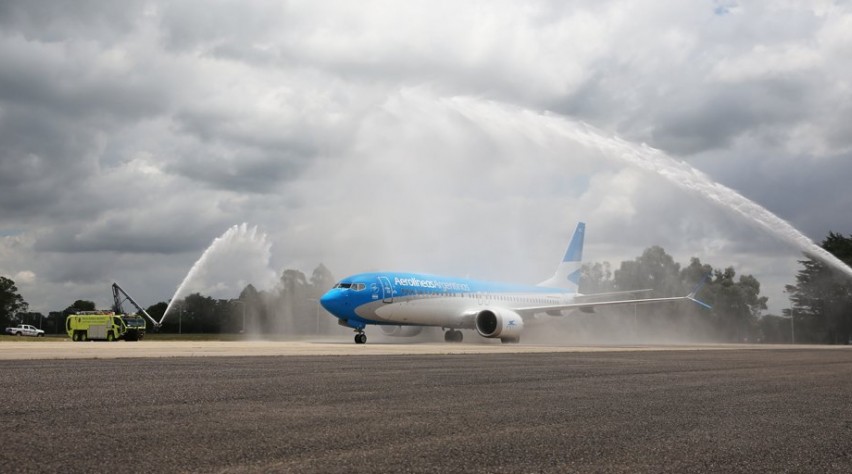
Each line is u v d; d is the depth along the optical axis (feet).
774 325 345.31
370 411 30.60
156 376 47.16
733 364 71.51
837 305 288.71
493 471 18.98
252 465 19.19
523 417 29.55
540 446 22.80
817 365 71.67
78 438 22.86
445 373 53.57
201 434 23.98
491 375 52.13
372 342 164.14
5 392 36.22
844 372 60.80
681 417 30.35
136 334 170.91
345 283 147.74
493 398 36.58
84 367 55.72
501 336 161.79
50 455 20.07
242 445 22.07
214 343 146.72
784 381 50.26
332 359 72.28
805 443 24.39
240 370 53.67
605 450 22.35
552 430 26.16
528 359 77.36
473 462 20.08
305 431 24.94
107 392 36.65
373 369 56.90
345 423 26.99
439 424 27.17
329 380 45.60
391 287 151.64
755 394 40.65
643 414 31.14
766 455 22.11
